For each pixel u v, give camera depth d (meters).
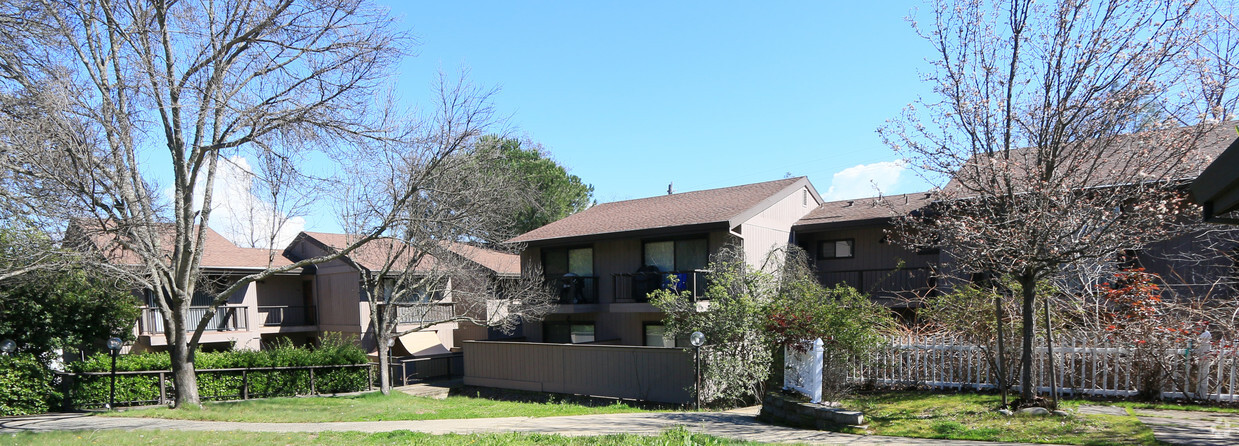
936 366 11.60
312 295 25.94
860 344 11.32
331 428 10.69
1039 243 8.27
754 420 10.79
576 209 41.59
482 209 16.55
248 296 23.88
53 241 12.28
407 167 15.92
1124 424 7.79
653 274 18.84
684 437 7.51
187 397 13.95
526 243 21.42
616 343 21.03
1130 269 11.03
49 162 11.36
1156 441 6.91
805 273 17.34
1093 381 9.84
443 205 15.39
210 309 14.09
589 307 21.16
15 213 11.70
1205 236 13.01
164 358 15.12
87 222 12.23
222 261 22.92
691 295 17.95
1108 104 8.66
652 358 15.52
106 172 12.04
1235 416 8.21
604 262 21.45
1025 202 8.73
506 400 16.72
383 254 22.38
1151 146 8.73
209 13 12.88
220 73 12.63
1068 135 8.88
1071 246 8.51
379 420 12.12
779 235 20.42
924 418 8.94
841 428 8.77
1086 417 8.26
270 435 9.54
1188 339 9.28
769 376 13.50
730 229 17.84
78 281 16.28
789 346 10.79
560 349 17.45
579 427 10.08
